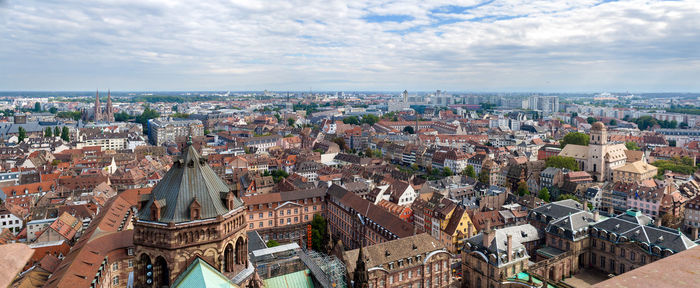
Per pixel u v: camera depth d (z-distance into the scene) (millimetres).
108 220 145375
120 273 118562
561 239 148125
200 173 75688
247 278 78250
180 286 69562
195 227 71625
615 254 141375
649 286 13977
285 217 190000
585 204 169125
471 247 136375
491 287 128250
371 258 122625
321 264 111125
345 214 186250
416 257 129125
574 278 141625
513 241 134000
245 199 183375
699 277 14508
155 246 71438
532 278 129500
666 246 129125
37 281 116000
